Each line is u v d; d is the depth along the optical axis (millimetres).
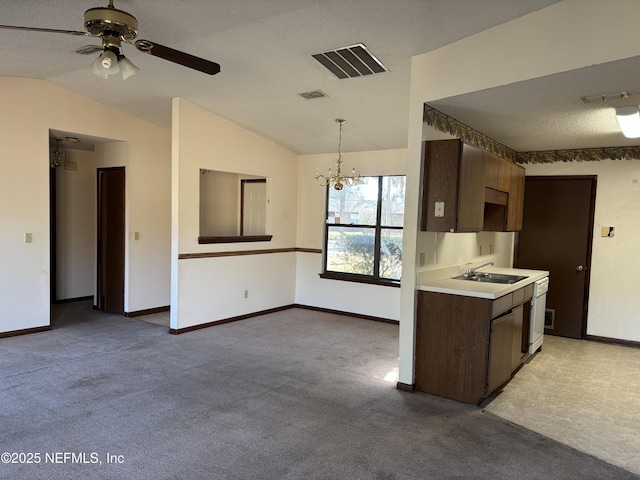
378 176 5934
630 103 3252
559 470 2441
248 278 5898
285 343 4762
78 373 3688
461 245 4422
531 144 4996
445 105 3455
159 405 3111
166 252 6152
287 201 6520
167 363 4004
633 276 4977
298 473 2324
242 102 4801
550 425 3002
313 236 6562
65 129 4953
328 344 4766
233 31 3246
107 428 2758
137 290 5809
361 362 4188
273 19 3039
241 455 2486
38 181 4805
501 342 3451
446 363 3410
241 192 7020
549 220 5469
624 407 3322
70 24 3207
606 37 2432
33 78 4656
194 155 5023
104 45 2461
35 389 3332
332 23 3035
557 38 2629
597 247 5180
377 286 5906
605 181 5117
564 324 5383
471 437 2789
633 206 4973
